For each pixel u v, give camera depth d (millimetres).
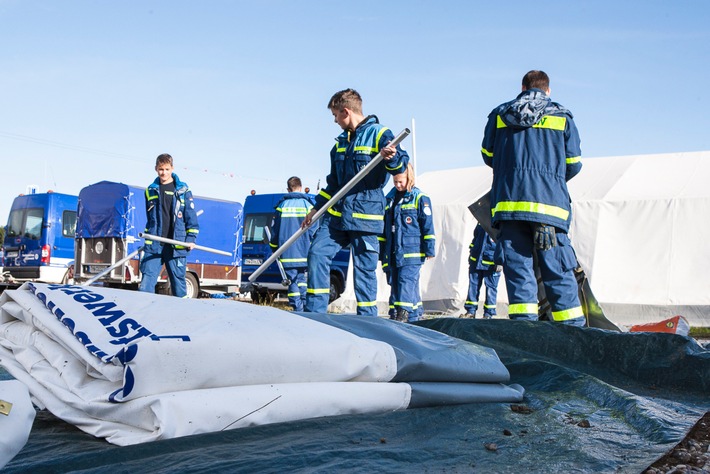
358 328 3234
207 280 16109
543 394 3412
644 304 14328
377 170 5906
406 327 3443
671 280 14242
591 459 2443
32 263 18359
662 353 3955
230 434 2465
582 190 15750
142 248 8633
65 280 18547
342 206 5984
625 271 14602
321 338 2854
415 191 8203
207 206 16141
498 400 3244
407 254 8188
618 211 14883
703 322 13906
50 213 18281
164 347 2379
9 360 2963
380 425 2781
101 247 15273
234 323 2676
